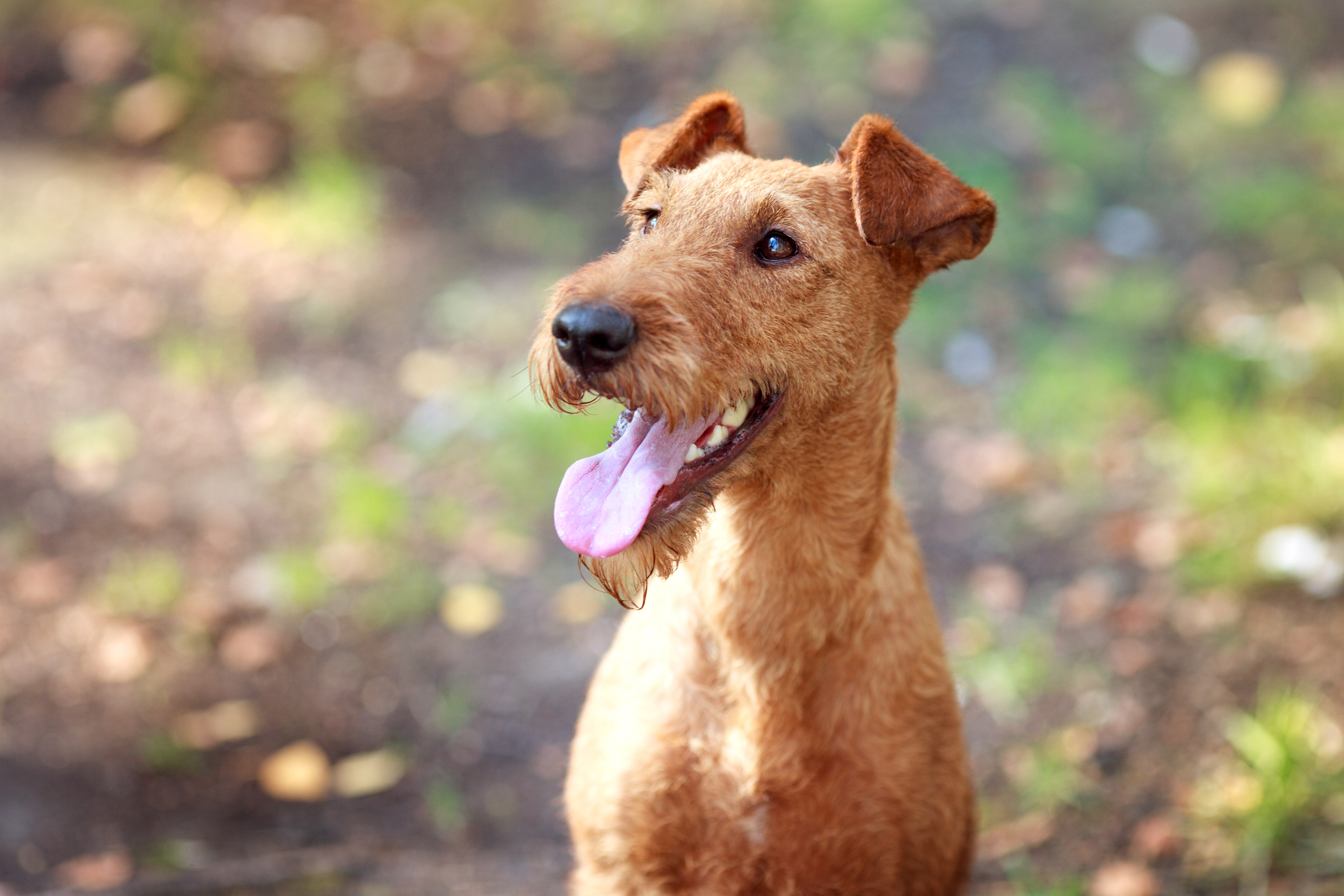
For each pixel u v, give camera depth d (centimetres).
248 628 402
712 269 217
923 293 535
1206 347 491
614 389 203
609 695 249
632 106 639
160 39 664
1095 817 330
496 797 351
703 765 237
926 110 617
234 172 603
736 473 222
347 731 370
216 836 332
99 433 472
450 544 439
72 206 582
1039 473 455
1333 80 636
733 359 215
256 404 491
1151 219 567
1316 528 403
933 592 411
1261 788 319
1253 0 693
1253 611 380
